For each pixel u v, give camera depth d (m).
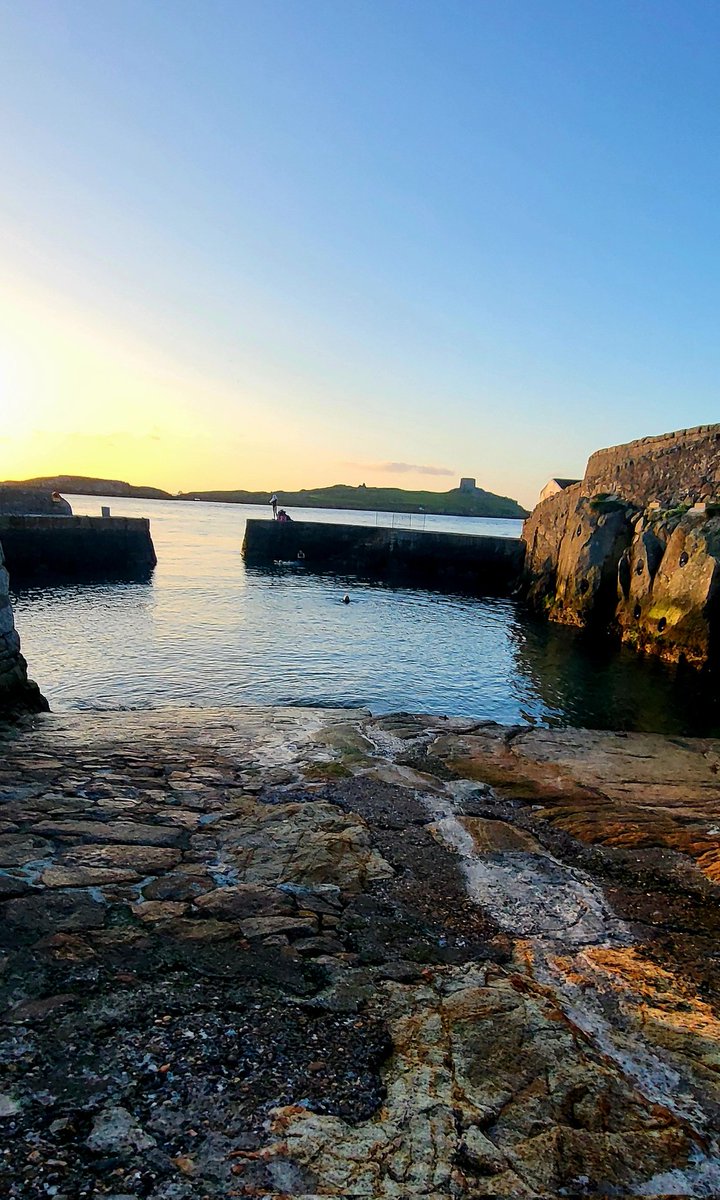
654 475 26.28
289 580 41.00
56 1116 2.95
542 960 4.44
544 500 36.22
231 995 3.88
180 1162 2.74
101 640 20.92
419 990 4.02
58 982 3.89
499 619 30.02
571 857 6.07
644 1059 3.53
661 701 17.08
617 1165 2.85
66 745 8.31
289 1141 2.88
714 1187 2.79
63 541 38.41
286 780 7.52
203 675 17.16
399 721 10.23
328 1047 3.49
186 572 42.19
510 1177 2.76
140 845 5.71
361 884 5.31
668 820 6.99
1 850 5.46
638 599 24.09
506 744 9.40
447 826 6.57
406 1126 2.99
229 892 5.05
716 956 4.62
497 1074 3.34
